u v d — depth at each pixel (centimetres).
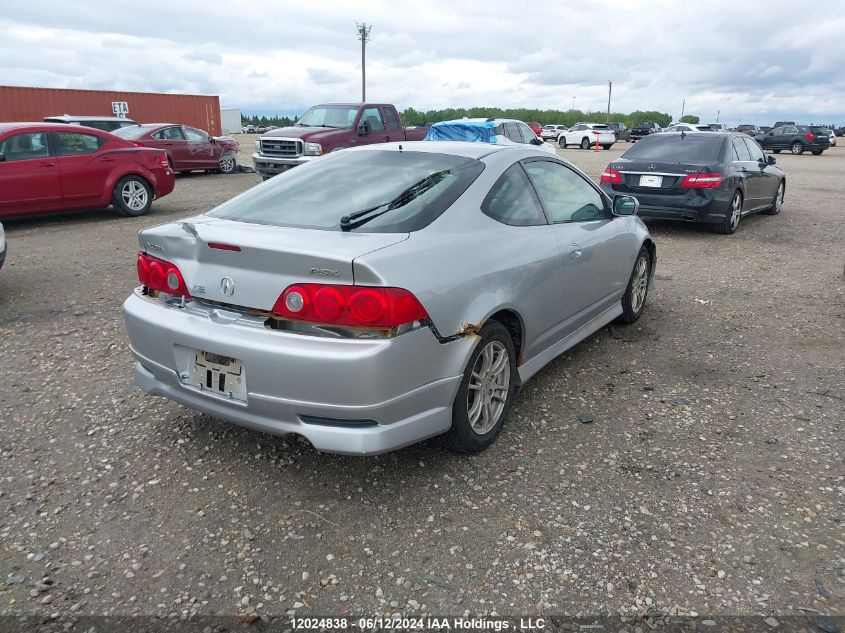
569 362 465
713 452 341
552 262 377
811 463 331
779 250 866
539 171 407
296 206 333
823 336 520
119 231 979
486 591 245
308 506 296
